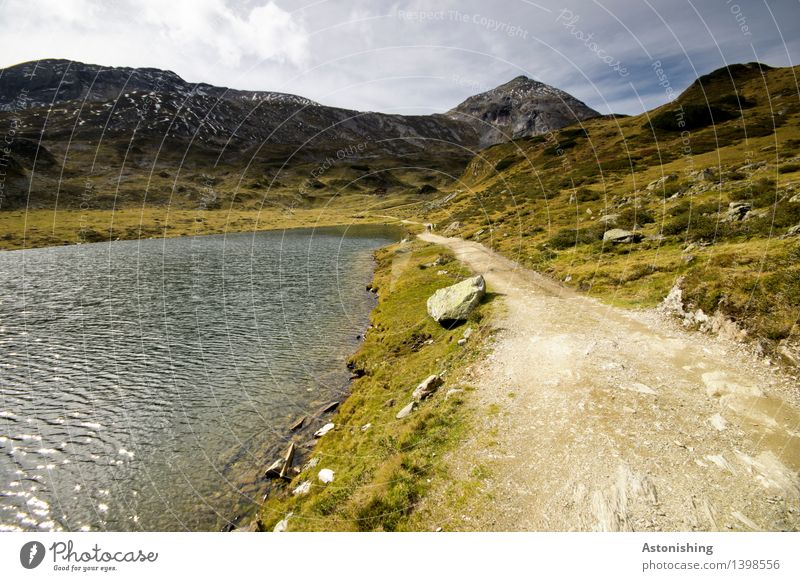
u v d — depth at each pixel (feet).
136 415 70.54
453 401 47.14
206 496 49.85
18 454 60.95
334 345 96.02
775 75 374.43
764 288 49.42
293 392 74.54
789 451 30.96
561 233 134.31
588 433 36.76
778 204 86.94
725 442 33.01
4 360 94.22
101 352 98.22
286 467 51.67
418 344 80.02
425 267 144.36
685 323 55.62
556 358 52.16
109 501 51.03
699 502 27.96
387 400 59.67
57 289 162.09
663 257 85.61
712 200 121.80
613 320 62.34
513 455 36.14
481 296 84.69
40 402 75.72
